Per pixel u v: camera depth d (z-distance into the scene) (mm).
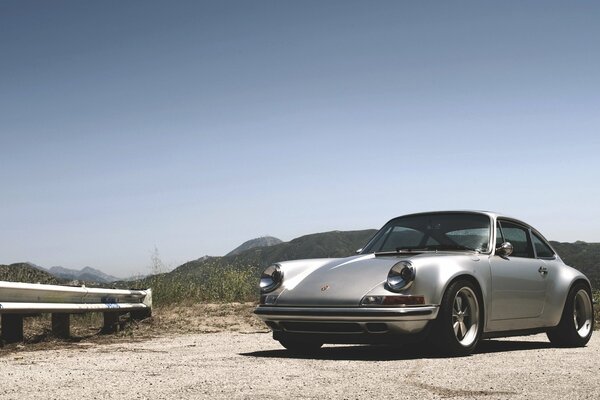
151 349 7012
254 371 5035
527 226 7438
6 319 7484
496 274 6512
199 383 4473
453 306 6023
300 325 6195
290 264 6633
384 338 5828
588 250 116000
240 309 11945
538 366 5262
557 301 7223
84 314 9992
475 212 7047
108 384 4496
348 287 6020
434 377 4668
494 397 3885
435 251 6637
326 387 4273
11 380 4758
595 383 4371
